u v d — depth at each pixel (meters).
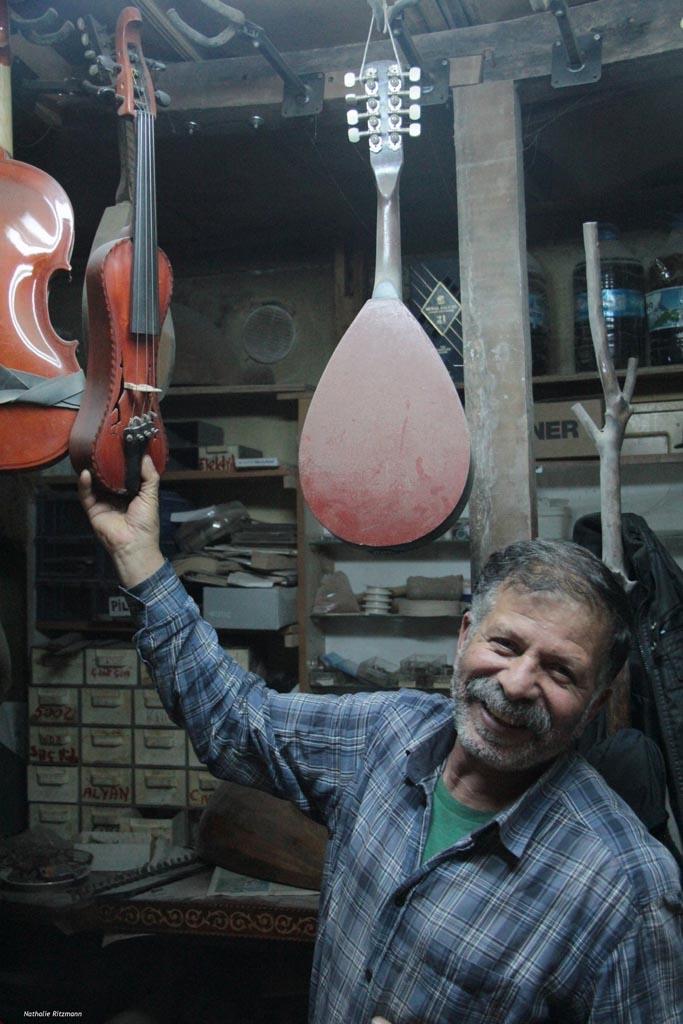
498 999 1.10
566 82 1.68
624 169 2.69
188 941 2.86
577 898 1.10
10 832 3.20
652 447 2.87
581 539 2.31
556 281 3.11
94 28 1.37
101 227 1.33
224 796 2.50
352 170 2.62
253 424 3.36
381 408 1.38
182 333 3.16
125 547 1.33
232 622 2.91
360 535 1.38
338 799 1.36
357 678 3.02
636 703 2.12
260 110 1.83
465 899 1.14
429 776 1.25
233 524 3.07
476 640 1.15
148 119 1.31
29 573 3.21
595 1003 1.08
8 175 1.33
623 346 2.80
